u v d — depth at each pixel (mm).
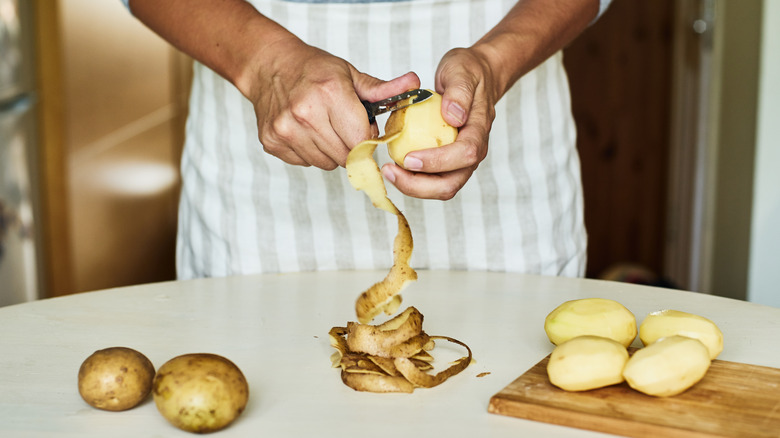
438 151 1084
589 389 1030
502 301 1372
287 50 1206
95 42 3230
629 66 4469
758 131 2668
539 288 1445
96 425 987
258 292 1428
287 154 1217
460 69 1152
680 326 1106
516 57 1311
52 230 3055
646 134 4531
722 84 2979
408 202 1581
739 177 2826
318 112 1129
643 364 1012
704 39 4285
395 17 1553
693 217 4461
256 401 1036
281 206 1601
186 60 4160
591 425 980
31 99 2918
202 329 1251
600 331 1115
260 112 1225
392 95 1138
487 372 1106
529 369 1093
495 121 1583
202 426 959
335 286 1467
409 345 1104
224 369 978
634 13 4402
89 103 3213
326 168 1213
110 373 1000
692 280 4504
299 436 967
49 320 1287
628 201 4617
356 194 1580
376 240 1609
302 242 1613
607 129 4551
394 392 1056
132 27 3541
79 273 3195
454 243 1606
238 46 1243
